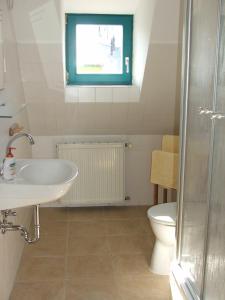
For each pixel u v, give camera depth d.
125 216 4.23
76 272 3.11
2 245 2.55
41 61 3.36
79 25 3.97
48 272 3.11
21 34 3.15
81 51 4.04
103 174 4.26
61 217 4.19
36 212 2.42
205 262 2.15
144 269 3.16
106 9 3.86
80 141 4.29
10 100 2.94
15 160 2.29
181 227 2.66
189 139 2.49
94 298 2.77
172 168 3.82
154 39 3.28
